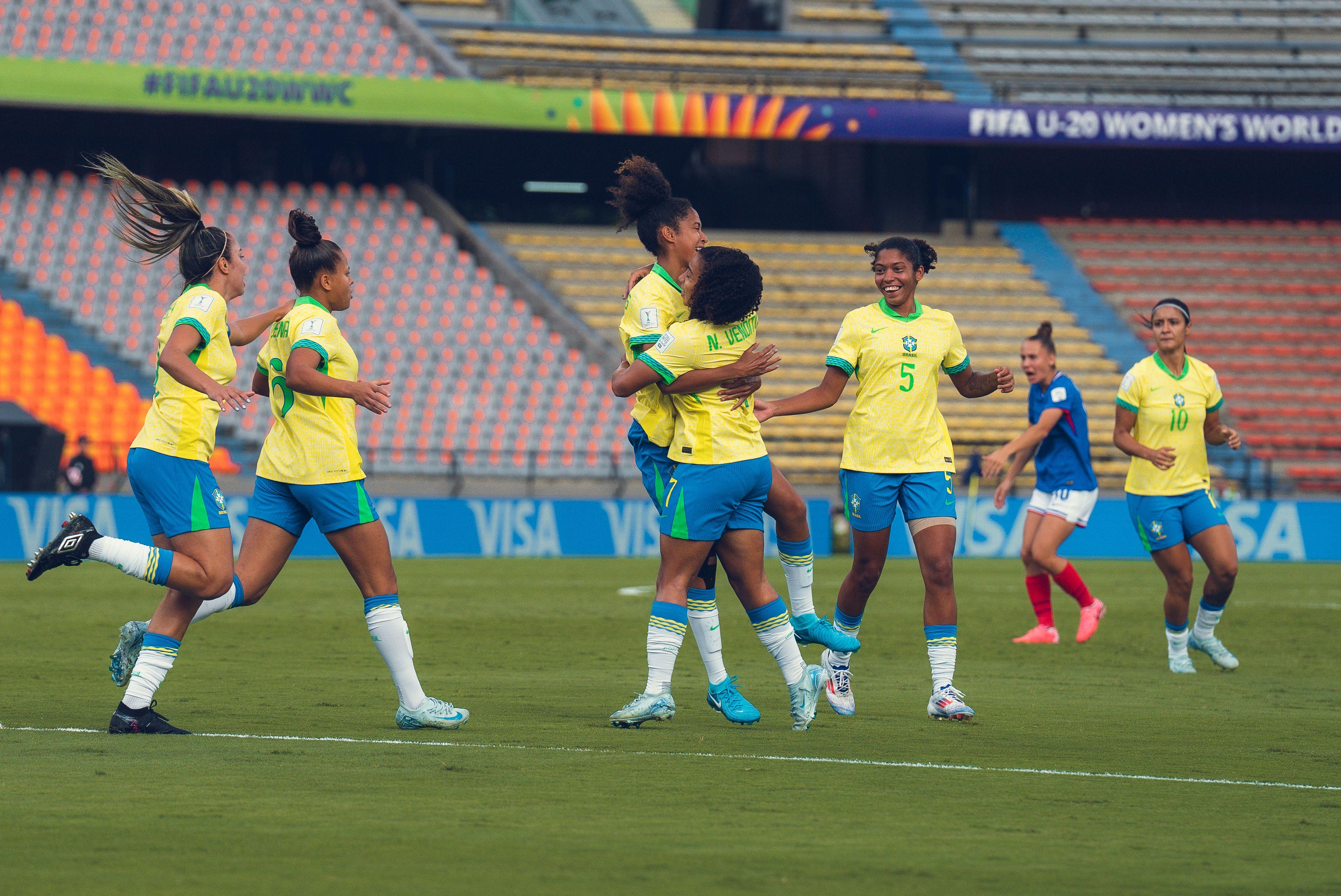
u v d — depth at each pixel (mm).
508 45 112438
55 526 67188
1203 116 105125
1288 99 115562
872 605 47438
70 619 40250
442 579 58406
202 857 13344
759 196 118688
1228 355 104562
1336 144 105938
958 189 115438
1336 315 108438
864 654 33625
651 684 21500
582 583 56438
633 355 21406
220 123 102062
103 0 102312
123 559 19438
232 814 15148
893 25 120625
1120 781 17703
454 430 91000
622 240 108688
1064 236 114500
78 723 21266
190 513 19922
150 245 20438
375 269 98312
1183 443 30953
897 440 22766
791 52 116812
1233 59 118625
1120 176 117625
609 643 35406
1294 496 94312
